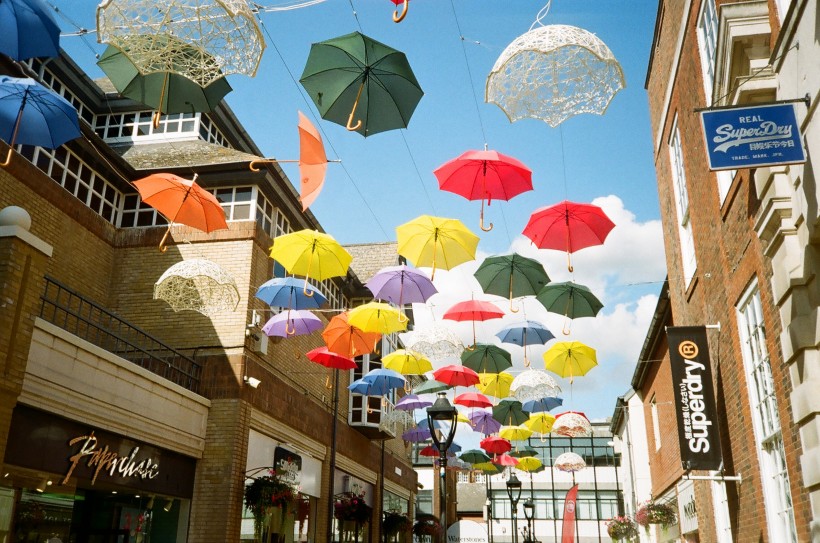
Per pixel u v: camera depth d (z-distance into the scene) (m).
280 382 16.53
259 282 15.66
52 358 9.86
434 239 9.45
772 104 5.72
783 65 6.14
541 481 50.16
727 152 5.67
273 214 17.31
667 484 19.94
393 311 11.38
